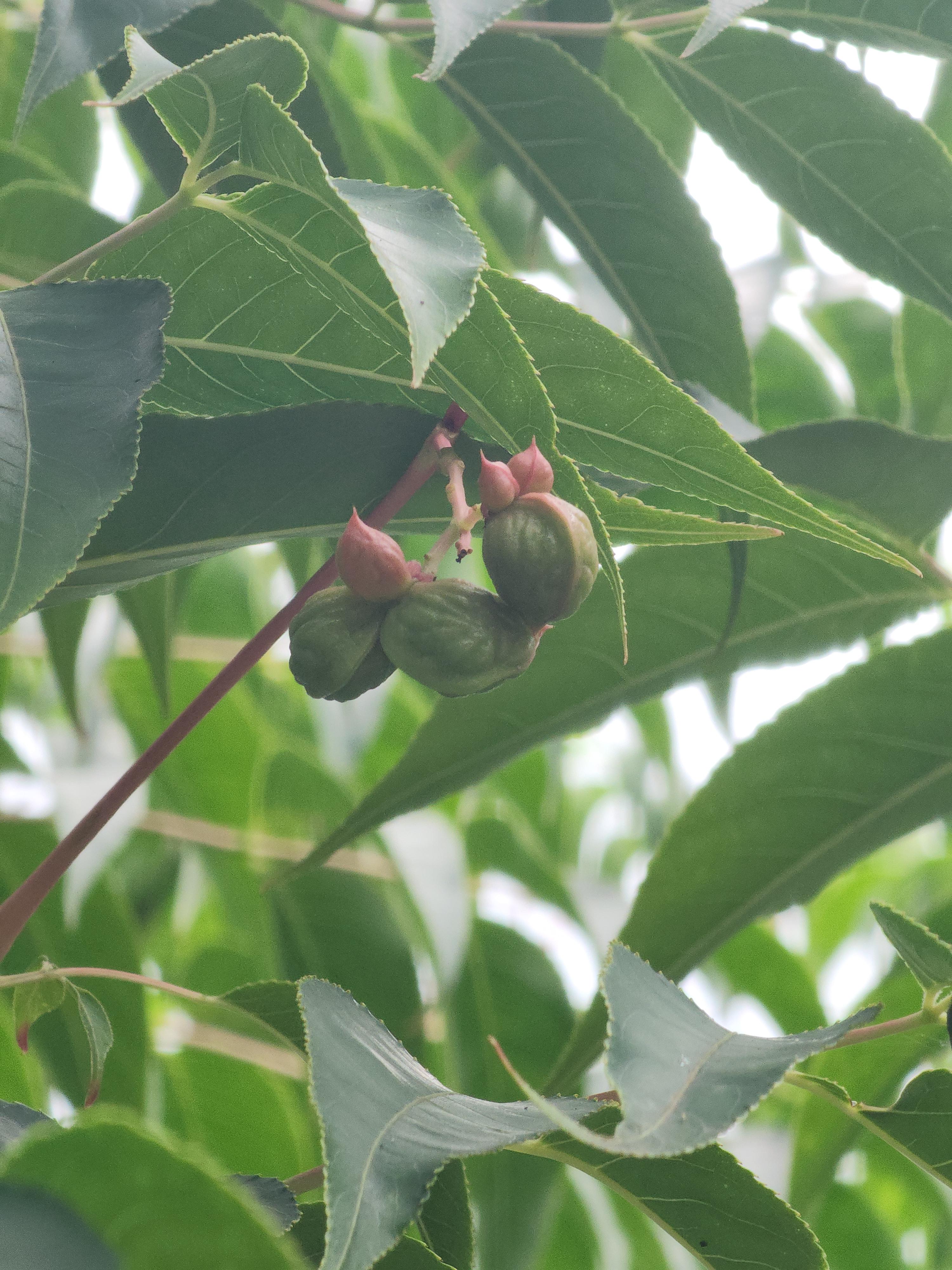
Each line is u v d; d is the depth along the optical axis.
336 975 0.42
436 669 0.31
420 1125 0.29
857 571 0.38
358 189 0.30
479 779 0.37
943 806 0.37
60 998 0.32
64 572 0.28
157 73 0.29
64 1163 0.27
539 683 0.37
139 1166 0.27
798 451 0.36
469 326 0.30
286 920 0.43
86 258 0.30
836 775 0.37
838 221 0.37
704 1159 0.31
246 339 0.33
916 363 0.41
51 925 0.39
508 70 0.37
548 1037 0.43
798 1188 0.38
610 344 0.31
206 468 0.32
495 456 0.33
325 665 0.31
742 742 0.37
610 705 0.38
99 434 0.29
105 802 0.31
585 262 0.38
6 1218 0.27
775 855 0.37
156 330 0.29
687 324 0.37
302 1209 0.31
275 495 0.32
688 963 0.37
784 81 0.36
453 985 0.42
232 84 0.30
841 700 0.37
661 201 0.37
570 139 0.37
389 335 0.31
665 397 0.31
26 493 0.28
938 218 0.37
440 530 0.33
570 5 0.39
